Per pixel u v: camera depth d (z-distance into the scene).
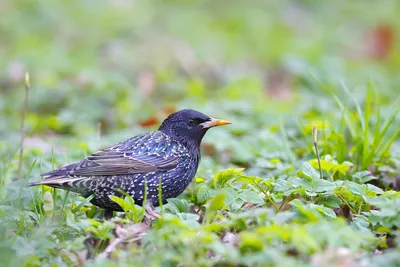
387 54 22.86
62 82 18.30
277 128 14.37
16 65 19.30
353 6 26.81
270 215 8.37
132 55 21.12
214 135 13.63
